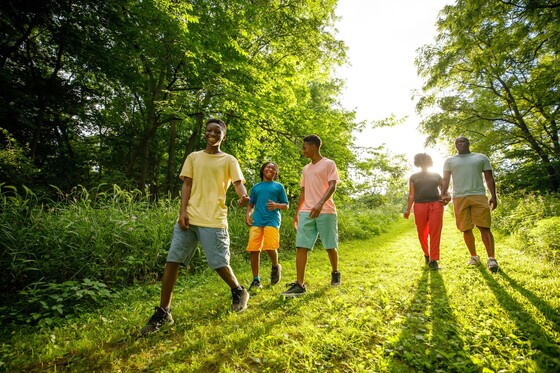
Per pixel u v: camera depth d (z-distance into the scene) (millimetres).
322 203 3523
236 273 5000
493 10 9586
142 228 4883
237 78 10469
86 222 4234
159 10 8375
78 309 3170
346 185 11266
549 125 15820
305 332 2330
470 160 4578
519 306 2658
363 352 2039
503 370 1731
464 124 17078
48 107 11086
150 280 4410
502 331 2238
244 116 9797
